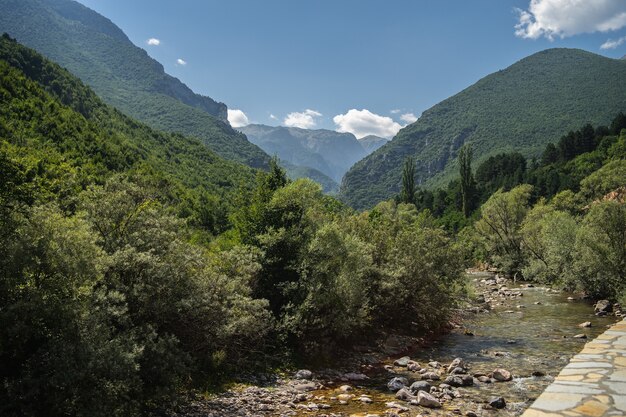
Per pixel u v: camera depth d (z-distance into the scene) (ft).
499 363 53.93
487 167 474.49
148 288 35.68
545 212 173.68
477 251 216.33
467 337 69.67
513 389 43.80
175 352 34.91
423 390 42.65
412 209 247.29
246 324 43.11
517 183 362.33
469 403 39.60
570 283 114.73
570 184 303.68
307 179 62.03
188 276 39.32
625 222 98.22
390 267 67.62
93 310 29.53
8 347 26.78
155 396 32.14
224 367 45.14
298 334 50.37
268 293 55.31
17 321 25.45
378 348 59.88
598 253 100.01
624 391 18.24
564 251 114.73
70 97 305.12
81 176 119.75
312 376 47.39
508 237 171.94
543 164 430.61
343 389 43.21
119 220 40.09
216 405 36.68
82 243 29.94
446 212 388.78
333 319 52.65
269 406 37.40
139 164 215.72
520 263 163.02
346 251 55.88
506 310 94.38
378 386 45.29
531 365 52.75
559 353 58.34
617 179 210.18
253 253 54.39
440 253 73.82
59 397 25.58
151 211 42.11
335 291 52.47
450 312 80.59
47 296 27.53
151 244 39.04
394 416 35.78
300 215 60.23
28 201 30.09
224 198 242.99
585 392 18.24
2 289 25.96
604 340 27.04
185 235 46.62
